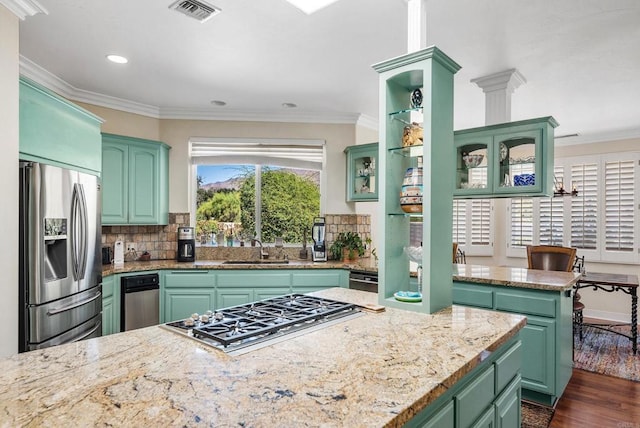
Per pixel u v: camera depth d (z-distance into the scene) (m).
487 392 1.43
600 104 4.24
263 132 4.64
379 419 0.83
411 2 2.04
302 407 0.88
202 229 4.68
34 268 2.30
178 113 4.48
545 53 2.98
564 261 3.82
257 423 0.81
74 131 2.86
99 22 2.54
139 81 3.60
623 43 2.81
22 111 2.31
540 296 2.70
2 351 2.05
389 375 1.08
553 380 2.65
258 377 1.05
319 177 4.87
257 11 2.42
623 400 2.93
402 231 2.08
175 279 3.89
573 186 5.75
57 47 2.91
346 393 0.96
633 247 5.32
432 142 1.80
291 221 4.80
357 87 3.78
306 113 4.63
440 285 1.87
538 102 4.18
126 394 0.94
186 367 1.12
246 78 3.54
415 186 1.90
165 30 2.66
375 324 1.61
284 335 1.43
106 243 4.14
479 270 3.42
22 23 2.55
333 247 4.46
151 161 4.16
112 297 3.51
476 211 6.23
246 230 4.75
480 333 1.49
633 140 5.37
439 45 2.84
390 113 1.98
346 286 4.01
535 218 5.98
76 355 1.22
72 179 2.66
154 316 3.80
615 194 5.46
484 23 2.52
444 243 1.90
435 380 1.05
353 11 2.41
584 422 2.60
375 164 4.42
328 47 2.92
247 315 1.67
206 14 2.43
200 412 0.85
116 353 1.24
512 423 1.66
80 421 0.81
